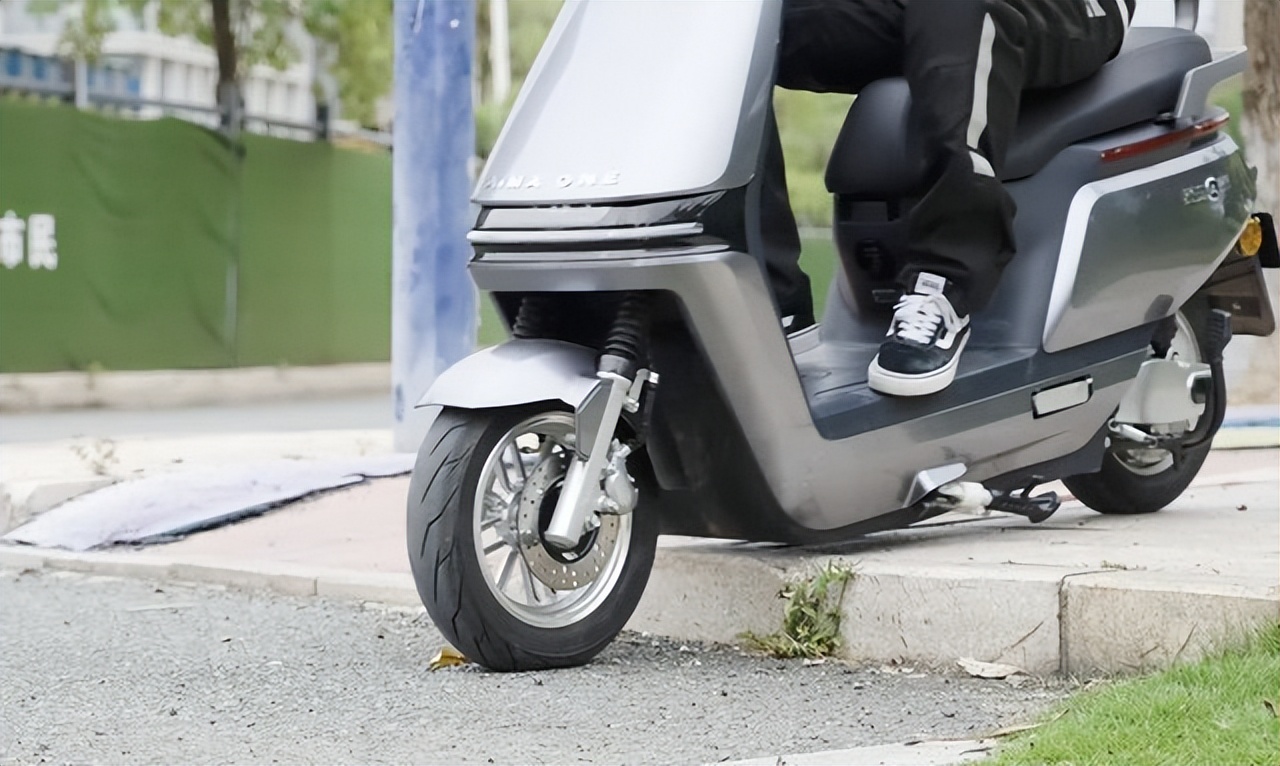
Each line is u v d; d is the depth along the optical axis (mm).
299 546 7773
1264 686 4289
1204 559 5543
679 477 5547
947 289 5770
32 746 4566
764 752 4348
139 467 9320
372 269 21000
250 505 8445
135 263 18594
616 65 5480
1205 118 6535
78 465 9391
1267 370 11320
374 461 9320
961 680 5125
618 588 5406
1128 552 5742
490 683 5184
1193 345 6836
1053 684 5004
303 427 14672
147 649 5902
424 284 10289
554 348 5250
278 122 20938
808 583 5496
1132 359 6371
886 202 6090
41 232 17922
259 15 21938
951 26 5602
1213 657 4664
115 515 8336
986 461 5996
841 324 6340
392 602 6766
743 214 5227
